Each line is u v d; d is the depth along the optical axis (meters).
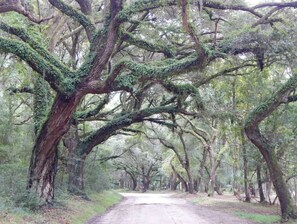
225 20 17.69
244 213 21.41
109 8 14.62
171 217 19.09
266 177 28.94
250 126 17.48
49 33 19.08
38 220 12.70
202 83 21.36
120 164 60.78
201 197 38.16
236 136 28.36
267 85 23.34
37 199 14.84
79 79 14.38
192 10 16.58
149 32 19.77
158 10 18.97
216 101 22.64
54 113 14.98
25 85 19.09
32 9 18.50
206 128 39.47
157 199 38.38
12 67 18.81
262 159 25.62
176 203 31.22
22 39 15.09
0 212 11.81
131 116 23.45
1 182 15.30
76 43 25.50
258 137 17.59
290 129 22.20
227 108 23.02
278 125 21.80
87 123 31.98
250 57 18.81
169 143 41.78
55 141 15.76
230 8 15.78
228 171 49.94
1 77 19.91
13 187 15.27
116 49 19.66
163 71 13.56
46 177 16.17
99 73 14.59
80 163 23.84
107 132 23.78
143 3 13.77
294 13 17.08
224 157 42.41
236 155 34.22
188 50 20.36
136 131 30.00
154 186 78.44
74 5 22.59
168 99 24.95
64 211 16.30
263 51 15.62
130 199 38.59
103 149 34.91
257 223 16.66
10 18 16.58
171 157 51.06
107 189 36.56
